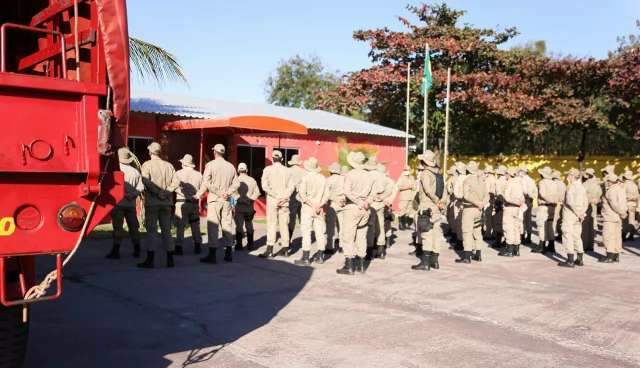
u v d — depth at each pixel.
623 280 9.05
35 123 3.00
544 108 23.66
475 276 9.06
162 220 9.01
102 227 13.66
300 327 5.95
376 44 26.47
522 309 6.95
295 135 18.19
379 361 4.96
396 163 22.67
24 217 3.01
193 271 8.79
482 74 24.27
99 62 3.39
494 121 25.86
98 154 3.17
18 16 4.60
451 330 5.98
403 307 6.93
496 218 12.84
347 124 21.88
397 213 16.50
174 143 15.84
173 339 5.46
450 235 14.09
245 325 5.99
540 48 36.81
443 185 9.65
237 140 17.11
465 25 26.75
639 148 24.19
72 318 6.08
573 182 10.54
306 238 9.84
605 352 5.39
